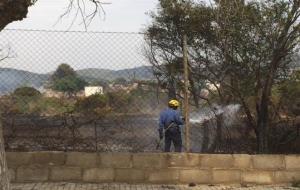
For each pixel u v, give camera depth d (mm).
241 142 9883
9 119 9117
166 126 9875
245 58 9867
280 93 9984
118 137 9422
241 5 9844
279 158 9273
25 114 9156
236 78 10023
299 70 9836
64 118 9258
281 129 10023
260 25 9711
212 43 10336
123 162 9156
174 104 9984
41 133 9219
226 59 10094
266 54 9758
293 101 9984
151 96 9820
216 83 10297
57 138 9266
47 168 9078
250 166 9227
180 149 10000
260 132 9906
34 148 9203
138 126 9562
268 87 9852
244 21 9797
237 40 9898
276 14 9633
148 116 9664
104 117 9367
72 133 9289
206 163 9195
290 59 9836
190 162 9188
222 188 8977
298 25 9602
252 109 10031
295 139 9984
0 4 4762
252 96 9984
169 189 8828
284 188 9023
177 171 9164
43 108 9203
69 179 9102
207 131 9805
